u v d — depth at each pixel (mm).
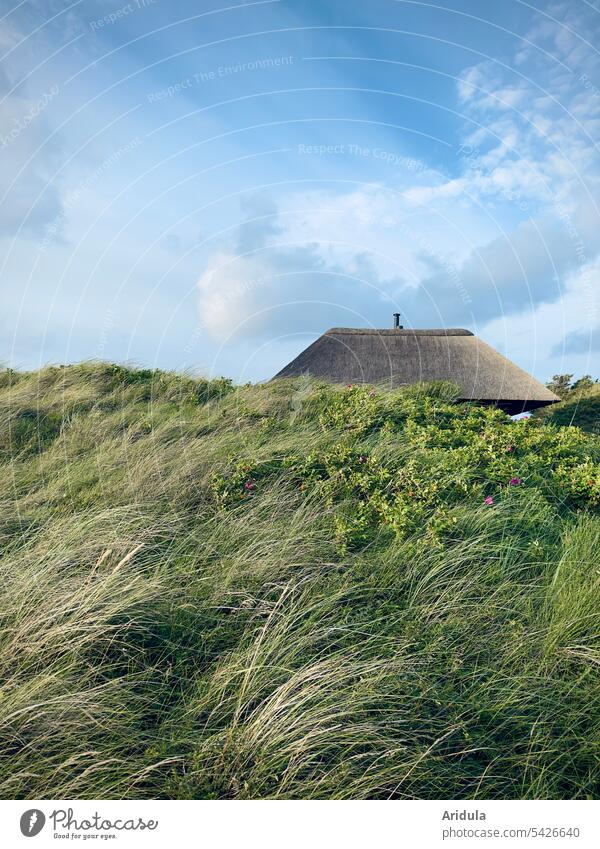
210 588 3711
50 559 3834
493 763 2625
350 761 2525
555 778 2566
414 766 2537
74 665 2951
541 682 2998
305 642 3154
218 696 2877
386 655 3135
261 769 2467
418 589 3717
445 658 3172
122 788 2416
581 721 2822
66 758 2492
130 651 3178
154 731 2703
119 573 3623
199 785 2445
